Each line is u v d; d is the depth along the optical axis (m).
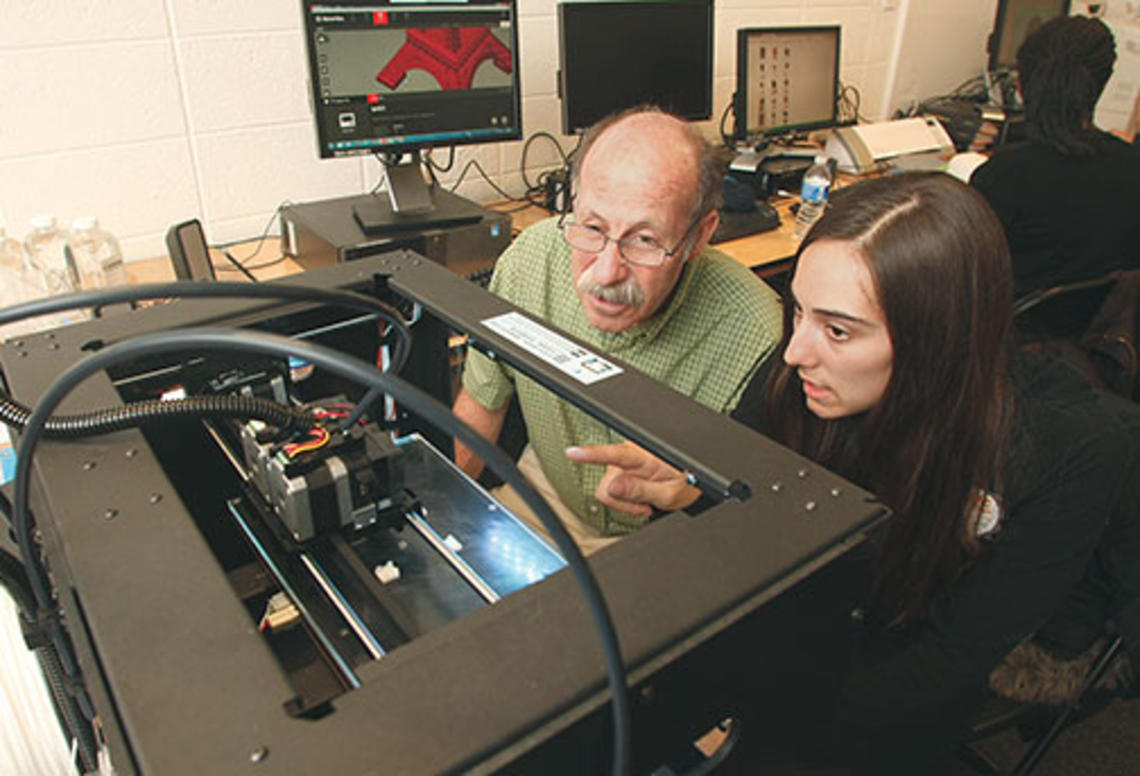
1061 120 2.10
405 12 1.70
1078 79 2.04
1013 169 2.18
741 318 1.19
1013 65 3.31
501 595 0.54
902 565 0.95
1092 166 2.10
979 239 0.81
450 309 0.67
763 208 2.29
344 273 0.73
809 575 0.42
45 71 1.65
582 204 1.09
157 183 1.86
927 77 3.49
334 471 0.55
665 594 0.39
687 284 1.20
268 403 0.55
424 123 1.81
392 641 0.50
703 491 0.50
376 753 0.31
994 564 0.95
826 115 2.80
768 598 0.40
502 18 1.83
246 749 0.30
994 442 0.88
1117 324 1.49
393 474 0.59
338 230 1.75
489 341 0.62
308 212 1.85
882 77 3.34
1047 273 2.22
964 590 0.97
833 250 0.83
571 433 1.13
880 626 1.06
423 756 0.31
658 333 1.23
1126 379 1.47
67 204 1.77
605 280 1.09
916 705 0.97
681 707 0.40
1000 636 0.95
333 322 0.73
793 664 0.46
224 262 1.88
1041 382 0.99
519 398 1.25
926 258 0.80
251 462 0.61
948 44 3.49
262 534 0.60
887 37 3.24
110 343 0.61
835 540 0.44
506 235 1.87
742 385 1.19
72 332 0.62
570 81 2.12
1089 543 0.94
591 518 1.12
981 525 0.93
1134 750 1.57
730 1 2.68
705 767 0.47
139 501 0.43
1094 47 2.04
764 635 0.42
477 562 0.57
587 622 0.37
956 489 0.90
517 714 0.33
